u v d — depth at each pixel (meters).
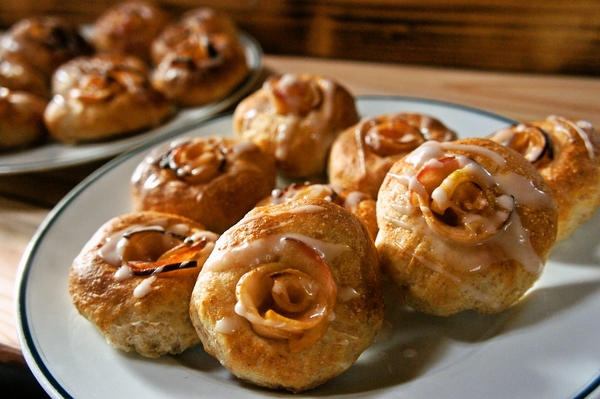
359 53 0.53
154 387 0.26
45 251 0.31
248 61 0.53
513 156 0.28
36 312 0.29
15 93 0.47
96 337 0.28
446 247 0.27
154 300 0.27
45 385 0.26
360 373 0.26
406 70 0.49
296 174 0.38
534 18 0.44
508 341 0.26
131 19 0.58
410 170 0.28
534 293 0.28
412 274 0.27
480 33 0.47
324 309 0.25
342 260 0.26
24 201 0.38
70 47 0.57
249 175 0.34
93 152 0.40
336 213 0.27
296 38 0.56
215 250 0.26
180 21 0.60
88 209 0.34
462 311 0.28
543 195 0.27
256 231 0.26
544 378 0.24
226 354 0.25
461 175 0.26
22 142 0.44
